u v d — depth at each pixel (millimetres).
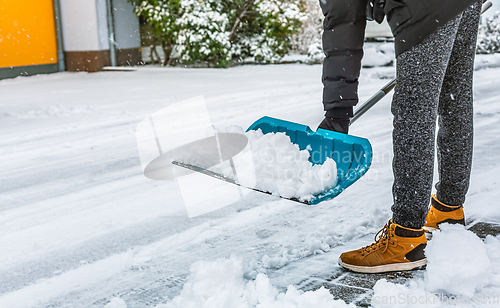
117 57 11680
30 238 1909
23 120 5047
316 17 13344
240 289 1324
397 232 1472
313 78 8219
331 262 1555
